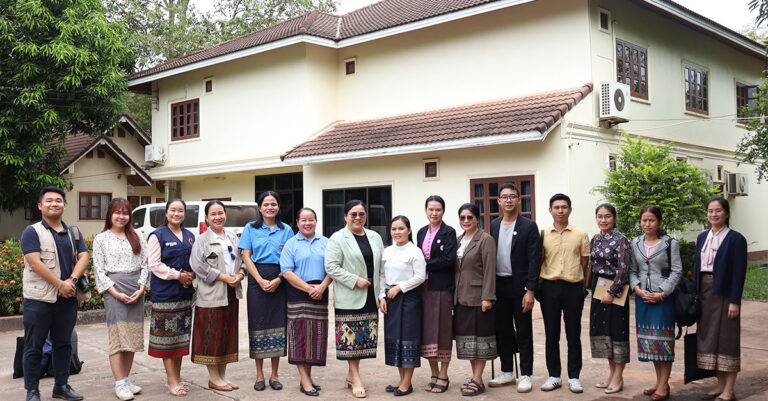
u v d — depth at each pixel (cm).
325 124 1540
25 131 1378
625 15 1276
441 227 573
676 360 688
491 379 609
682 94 1457
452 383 604
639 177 1062
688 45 1495
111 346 559
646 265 546
